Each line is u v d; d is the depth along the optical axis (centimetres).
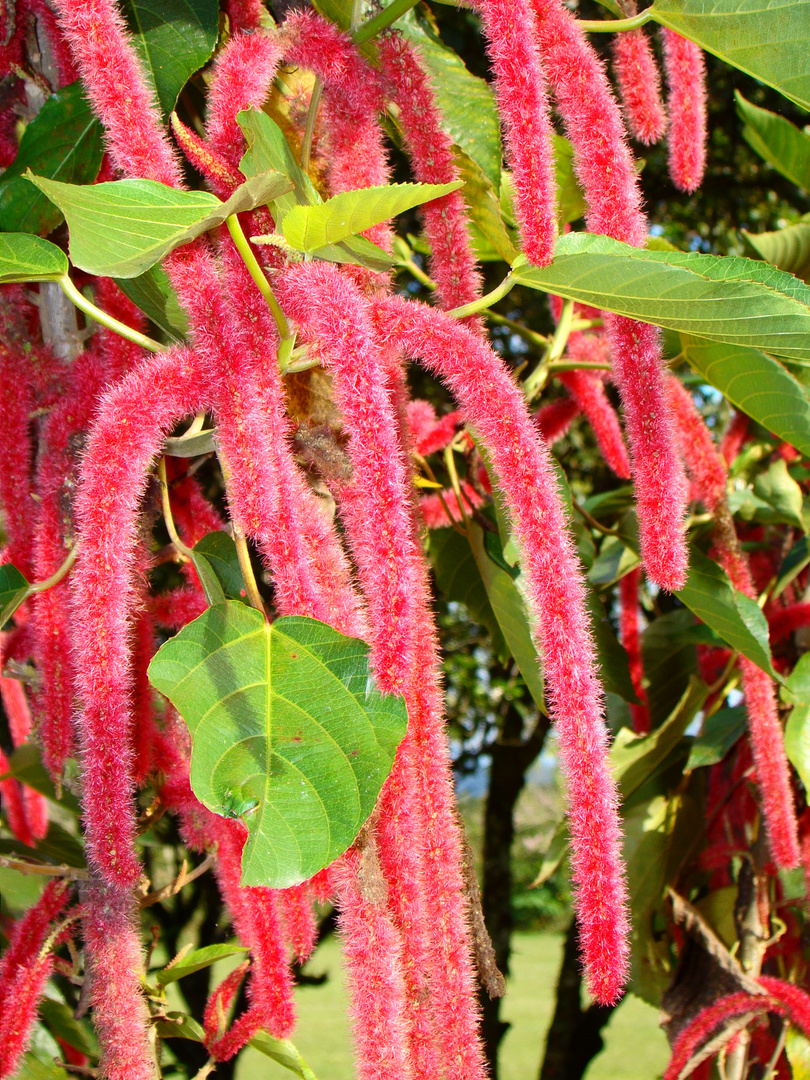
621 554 123
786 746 105
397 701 72
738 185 212
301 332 73
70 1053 108
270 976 79
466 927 74
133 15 88
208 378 71
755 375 100
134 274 73
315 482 85
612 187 77
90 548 72
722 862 117
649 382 77
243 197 71
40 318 91
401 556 67
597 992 68
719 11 83
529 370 199
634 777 118
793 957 120
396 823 72
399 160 141
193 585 91
